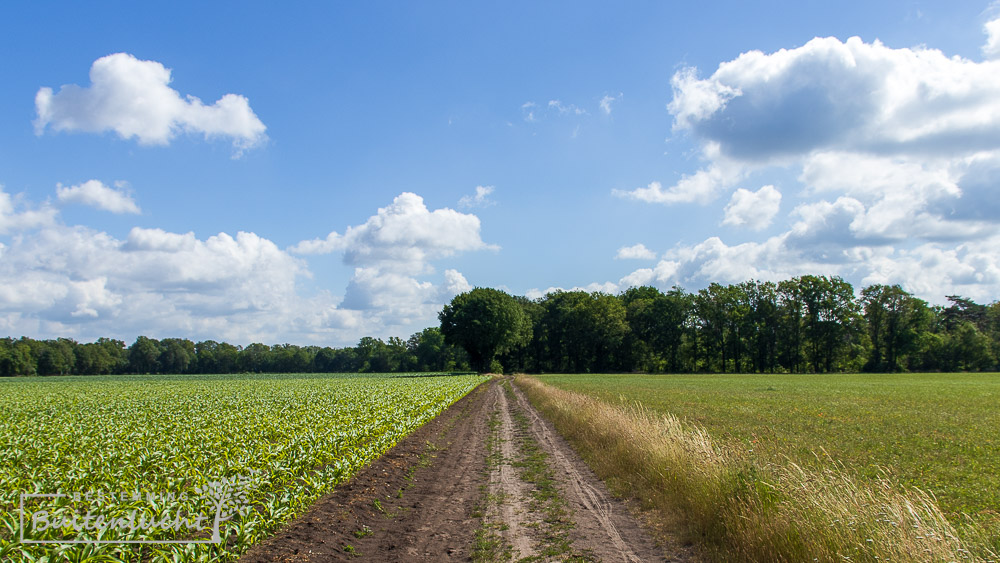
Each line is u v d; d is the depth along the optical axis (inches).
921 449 610.5
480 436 775.7
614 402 1204.5
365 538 326.6
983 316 4877.0
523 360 4995.1
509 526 348.5
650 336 4746.6
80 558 223.5
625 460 484.4
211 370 6584.6
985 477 463.8
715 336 4547.2
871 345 4146.2
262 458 418.3
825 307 4200.3
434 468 546.0
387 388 1568.7
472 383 2144.4
